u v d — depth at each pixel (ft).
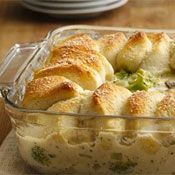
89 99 1.99
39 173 2.01
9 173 1.99
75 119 1.92
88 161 1.95
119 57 2.47
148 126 1.90
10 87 2.10
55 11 3.52
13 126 2.06
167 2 3.78
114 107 1.97
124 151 1.92
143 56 2.44
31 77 2.28
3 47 3.25
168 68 2.42
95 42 2.53
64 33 2.71
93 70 2.24
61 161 1.96
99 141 1.92
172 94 2.05
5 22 3.58
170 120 1.88
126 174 1.97
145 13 3.63
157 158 1.93
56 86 2.05
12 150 2.10
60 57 2.36
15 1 3.90
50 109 2.01
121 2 3.63
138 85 2.24
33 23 3.55
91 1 3.51
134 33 2.60
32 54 2.42
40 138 1.95
